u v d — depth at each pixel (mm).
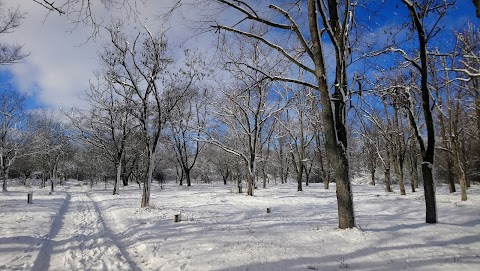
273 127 32938
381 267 5914
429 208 10430
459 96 20984
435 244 7438
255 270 5980
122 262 7262
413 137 28578
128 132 34344
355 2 10016
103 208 19656
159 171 60594
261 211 16453
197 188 40094
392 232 8766
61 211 17859
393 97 13039
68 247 8867
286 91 28594
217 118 30219
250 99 27281
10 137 43531
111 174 57125
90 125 37000
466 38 15797
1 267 6711
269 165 51219
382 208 16906
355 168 54312
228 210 17109
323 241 7965
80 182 68125
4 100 42625
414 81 16125
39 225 11891
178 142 45969
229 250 7383
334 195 26453
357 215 13891
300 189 32312
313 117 32875
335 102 9625
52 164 51406
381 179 48562
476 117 25734
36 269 6883
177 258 7043
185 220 12773
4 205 18812
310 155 51719
